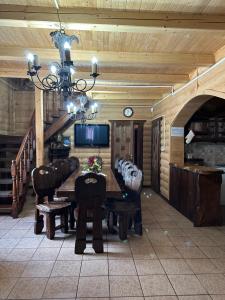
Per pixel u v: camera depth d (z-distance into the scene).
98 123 8.52
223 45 3.52
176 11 2.69
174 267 3.01
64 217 4.08
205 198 4.51
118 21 2.69
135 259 3.21
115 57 3.76
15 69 4.77
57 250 3.47
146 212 5.48
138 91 6.30
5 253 3.38
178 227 4.46
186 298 2.42
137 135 8.62
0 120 7.17
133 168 4.51
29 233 4.12
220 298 2.43
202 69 4.30
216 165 7.27
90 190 3.37
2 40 3.39
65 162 5.47
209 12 2.71
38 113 5.70
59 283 2.67
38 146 5.73
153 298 2.42
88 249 3.49
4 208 5.14
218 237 3.98
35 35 3.21
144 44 3.48
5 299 2.41
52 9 2.61
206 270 2.94
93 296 2.45
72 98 5.79
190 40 3.33
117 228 4.18
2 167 6.32
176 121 6.03
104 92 6.66
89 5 2.58
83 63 4.05
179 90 5.56
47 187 4.27
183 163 6.17
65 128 8.45
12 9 2.58
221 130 7.08
